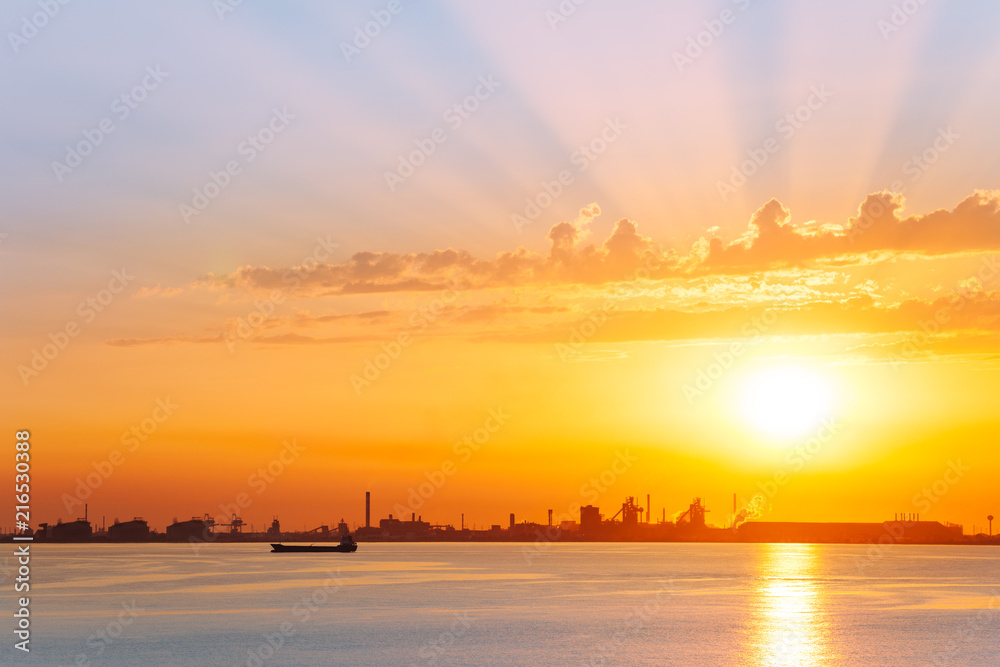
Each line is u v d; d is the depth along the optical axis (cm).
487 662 8531
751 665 8569
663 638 9994
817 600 14438
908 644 9769
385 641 9619
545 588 16438
